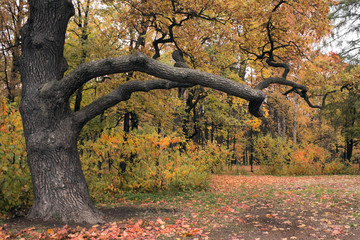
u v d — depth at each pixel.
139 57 6.07
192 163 13.05
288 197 8.80
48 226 5.38
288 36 11.01
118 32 12.16
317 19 10.16
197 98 19.11
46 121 6.12
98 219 5.93
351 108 22.64
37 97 6.17
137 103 11.93
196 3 10.04
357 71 12.30
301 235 4.95
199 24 11.42
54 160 6.06
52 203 5.92
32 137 6.09
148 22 11.63
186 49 12.41
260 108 6.87
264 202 8.23
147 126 15.24
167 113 13.64
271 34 10.99
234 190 11.33
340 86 12.75
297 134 35.00
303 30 10.21
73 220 5.79
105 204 8.47
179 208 7.65
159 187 10.60
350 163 21.47
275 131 35.44
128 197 9.61
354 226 5.27
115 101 6.65
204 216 6.57
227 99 18.97
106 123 14.34
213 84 6.30
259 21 10.55
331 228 5.32
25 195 6.81
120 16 11.34
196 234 5.07
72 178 6.16
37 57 6.37
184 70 6.27
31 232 4.91
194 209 7.48
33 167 6.10
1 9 11.41
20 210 6.59
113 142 10.37
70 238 4.73
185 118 18.47
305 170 19.31
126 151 10.45
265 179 15.52
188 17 10.68
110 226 5.47
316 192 9.39
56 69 6.59
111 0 11.02
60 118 6.27
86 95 14.70
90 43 10.84
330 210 6.75
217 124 20.11
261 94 6.39
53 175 6.01
